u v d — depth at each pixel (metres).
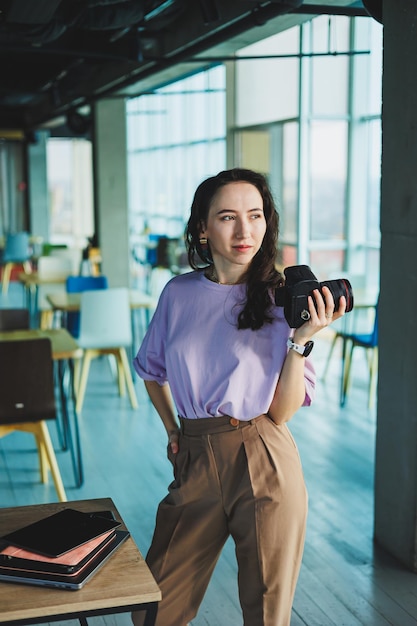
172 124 13.89
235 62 10.49
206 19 4.58
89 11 4.99
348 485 4.46
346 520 4.00
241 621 3.05
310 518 4.02
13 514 2.06
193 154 12.80
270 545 2.01
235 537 2.09
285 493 2.02
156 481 4.59
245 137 10.52
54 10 4.59
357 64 8.49
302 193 8.74
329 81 8.59
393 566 3.51
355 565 3.51
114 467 4.84
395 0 3.36
